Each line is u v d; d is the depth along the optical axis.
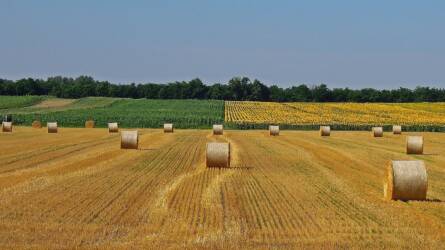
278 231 19.38
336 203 24.70
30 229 19.19
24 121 106.19
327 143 62.47
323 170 36.84
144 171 34.84
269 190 27.98
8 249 16.52
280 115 118.12
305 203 24.61
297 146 56.84
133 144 50.69
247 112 124.31
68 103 153.38
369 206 24.05
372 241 18.23
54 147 51.50
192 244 17.28
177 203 24.03
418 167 25.56
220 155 36.94
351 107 137.50
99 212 22.02
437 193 27.86
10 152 46.19
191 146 54.44
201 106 138.75
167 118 110.38
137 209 22.66
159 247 16.86
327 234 19.09
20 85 195.50
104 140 61.62
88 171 34.47
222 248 16.86
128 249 16.59
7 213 21.59
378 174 35.47
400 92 186.38
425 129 99.69
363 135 80.31
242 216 21.73
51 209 22.47
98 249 16.56
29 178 30.89
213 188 28.14
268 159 43.56
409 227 20.23
